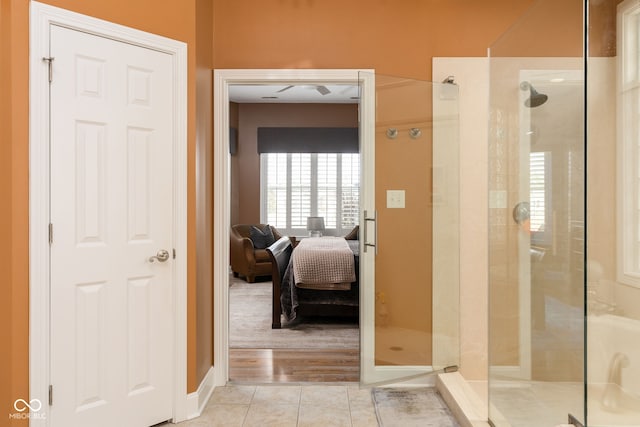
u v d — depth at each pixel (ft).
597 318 7.94
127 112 7.11
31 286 6.14
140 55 7.26
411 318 9.46
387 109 9.33
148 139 7.38
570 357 6.06
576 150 5.99
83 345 6.65
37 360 6.16
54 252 6.35
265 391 9.05
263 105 24.80
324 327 13.89
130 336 7.17
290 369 10.28
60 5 6.39
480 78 9.52
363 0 9.57
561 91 6.27
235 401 8.56
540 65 6.62
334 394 8.93
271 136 24.73
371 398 8.77
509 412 6.89
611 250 8.06
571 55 6.28
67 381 6.48
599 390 7.80
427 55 9.56
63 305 6.45
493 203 7.73
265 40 9.51
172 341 7.68
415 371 9.45
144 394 7.32
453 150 9.53
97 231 6.80
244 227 23.06
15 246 6.04
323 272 13.62
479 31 9.53
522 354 6.73
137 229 7.25
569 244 6.03
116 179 7.00
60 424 6.40
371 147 9.30
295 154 25.27
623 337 7.88
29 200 6.14
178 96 7.71
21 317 6.09
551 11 6.52
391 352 9.39
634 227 7.93
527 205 6.79
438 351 9.53
